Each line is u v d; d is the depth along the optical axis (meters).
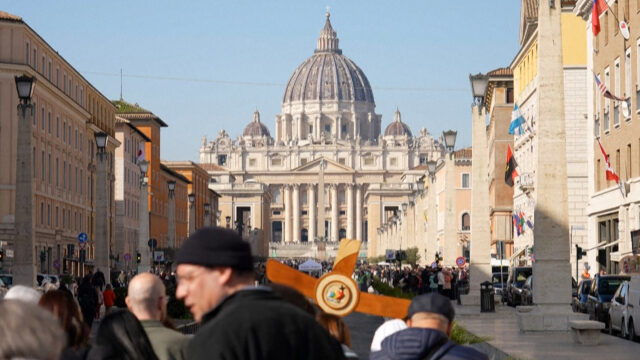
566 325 29.12
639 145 47.50
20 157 38.81
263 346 4.79
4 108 72.75
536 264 29.34
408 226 100.69
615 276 35.72
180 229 156.50
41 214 79.06
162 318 9.38
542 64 28.95
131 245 116.06
